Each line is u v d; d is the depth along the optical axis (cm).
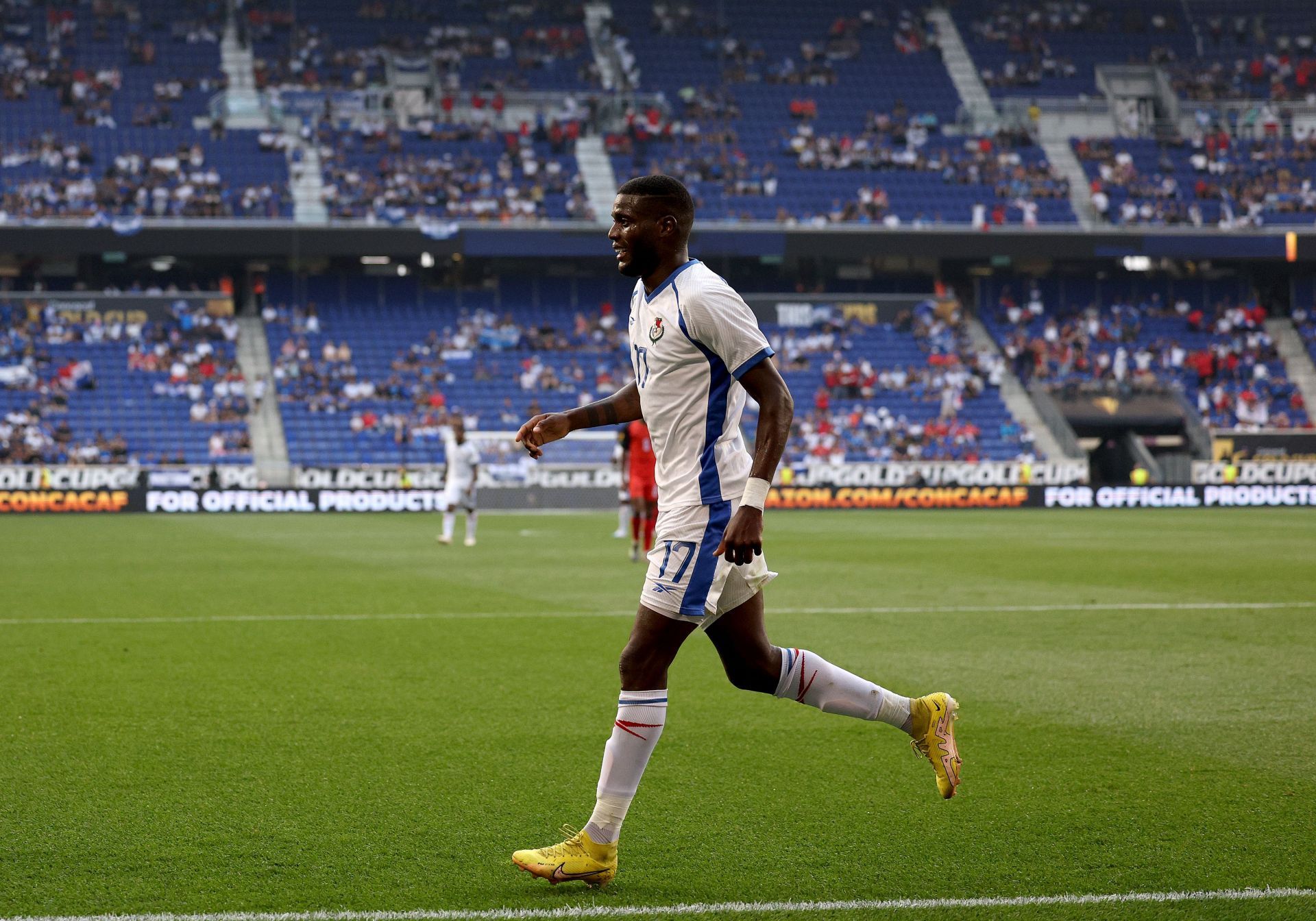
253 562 1603
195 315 3675
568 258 4038
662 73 4238
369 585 1312
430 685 727
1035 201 3978
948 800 480
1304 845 423
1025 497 3300
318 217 3653
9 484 3041
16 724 615
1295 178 4084
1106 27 4491
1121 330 4072
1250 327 4112
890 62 4362
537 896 373
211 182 3691
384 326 3866
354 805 472
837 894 376
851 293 4144
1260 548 1817
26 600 1163
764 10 4441
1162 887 381
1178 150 4159
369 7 4228
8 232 3353
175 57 3984
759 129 4122
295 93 3928
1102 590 1240
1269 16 4475
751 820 455
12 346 3509
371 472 3231
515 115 4084
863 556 1688
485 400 3691
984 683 731
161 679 743
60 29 3953
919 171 4050
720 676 753
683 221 399
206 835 432
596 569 1506
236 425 3478
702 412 393
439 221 3591
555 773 521
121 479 3119
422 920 353
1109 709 657
